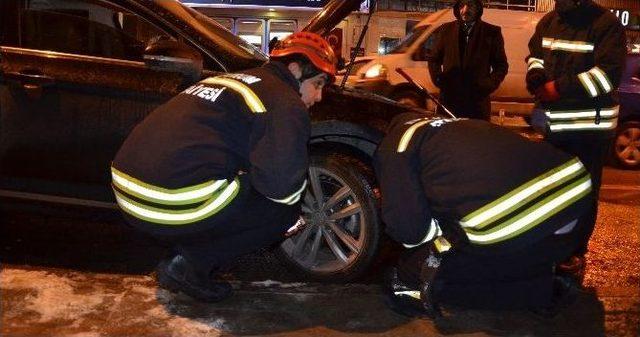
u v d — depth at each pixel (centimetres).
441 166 296
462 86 579
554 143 395
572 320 340
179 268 334
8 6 390
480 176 288
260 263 432
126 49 395
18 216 492
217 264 327
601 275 443
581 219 305
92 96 378
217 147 300
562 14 390
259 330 315
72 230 471
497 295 315
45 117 379
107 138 378
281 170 292
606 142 392
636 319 345
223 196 304
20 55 379
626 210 617
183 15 408
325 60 323
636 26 1520
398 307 334
